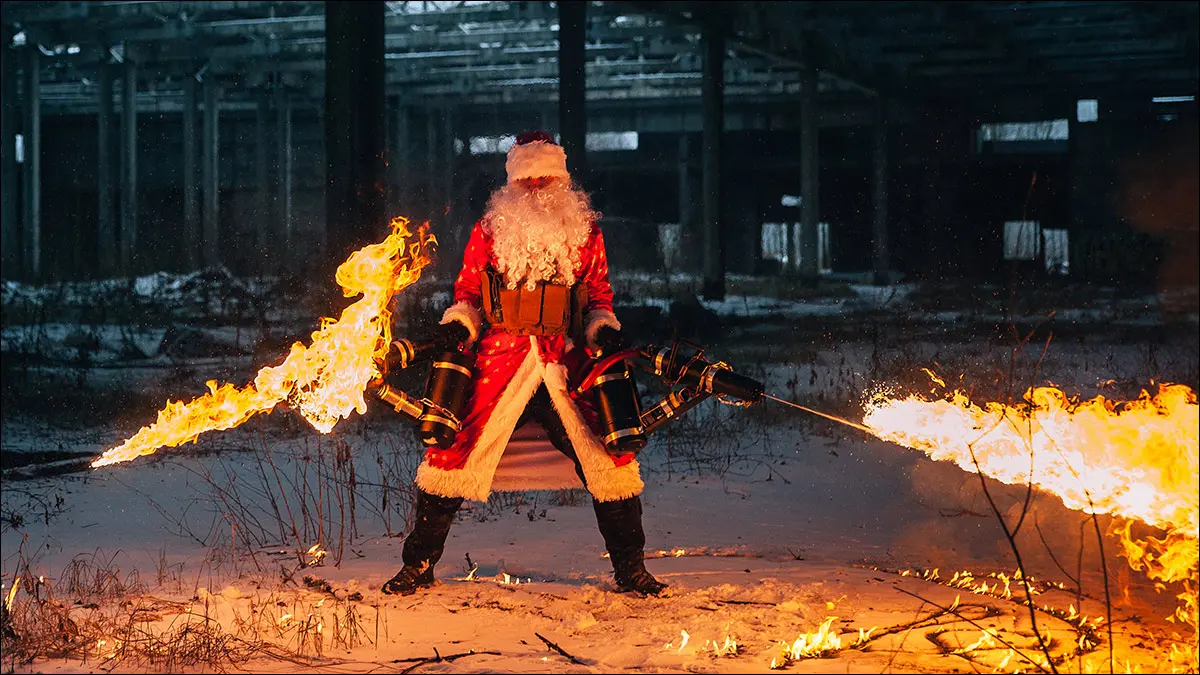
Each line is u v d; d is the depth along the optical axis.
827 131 41.59
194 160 35.41
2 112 32.34
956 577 4.86
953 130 39.09
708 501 6.95
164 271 30.91
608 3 24.75
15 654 3.73
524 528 6.08
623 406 4.46
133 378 12.68
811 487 7.37
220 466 7.88
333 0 15.85
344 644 3.83
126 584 4.83
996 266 36.03
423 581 4.61
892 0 27.94
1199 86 36.84
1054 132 40.34
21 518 6.34
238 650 3.74
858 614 4.18
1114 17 28.73
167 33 32.31
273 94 38.97
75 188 40.12
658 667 3.47
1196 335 18.34
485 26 32.53
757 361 14.91
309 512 6.52
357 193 15.87
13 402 11.03
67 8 31.12
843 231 43.91
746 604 4.33
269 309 17.89
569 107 22.91
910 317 20.67
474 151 40.81
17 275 29.56
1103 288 31.25
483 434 4.50
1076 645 3.73
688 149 42.47
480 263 4.61
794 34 30.61
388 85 39.81
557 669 3.47
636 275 34.31
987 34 30.75
